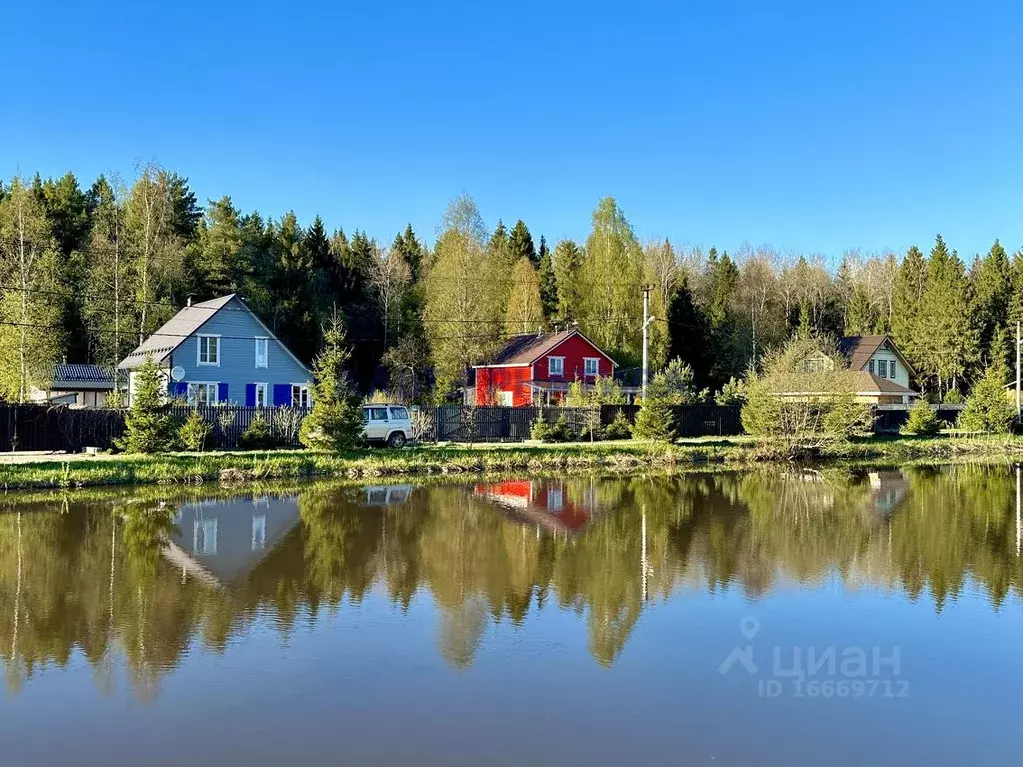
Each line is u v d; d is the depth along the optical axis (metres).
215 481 22.38
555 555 12.90
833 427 32.22
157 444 24.69
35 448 25.73
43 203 52.19
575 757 5.94
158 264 46.69
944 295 63.44
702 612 9.70
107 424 26.70
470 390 53.88
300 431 27.53
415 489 21.52
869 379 48.34
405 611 9.65
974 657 8.19
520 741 6.20
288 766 5.77
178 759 5.86
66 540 13.91
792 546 13.76
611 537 14.49
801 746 6.17
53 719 6.56
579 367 50.31
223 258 53.88
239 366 40.31
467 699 7.00
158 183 48.34
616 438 36.78
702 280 76.19
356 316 65.06
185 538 14.12
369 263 69.75
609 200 55.16
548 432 34.22
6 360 35.59
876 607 9.97
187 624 9.09
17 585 10.79
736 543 14.00
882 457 33.53
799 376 32.03
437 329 50.88
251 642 8.48
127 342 45.31
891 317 70.19
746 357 60.84
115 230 47.88
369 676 7.52
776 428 31.88
